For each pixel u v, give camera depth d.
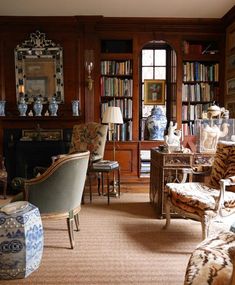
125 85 5.13
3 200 4.37
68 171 2.60
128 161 5.09
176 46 5.06
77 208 2.88
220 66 5.13
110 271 2.36
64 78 5.03
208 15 4.75
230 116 4.81
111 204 4.20
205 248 1.66
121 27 4.98
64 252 2.68
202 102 5.23
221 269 1.44
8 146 4.89
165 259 2.56
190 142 3.96
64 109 5.06
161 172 3.55
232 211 2.77
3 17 4.75
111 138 5.13
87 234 3.10
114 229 3.24
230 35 4.83
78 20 4.85
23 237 2.18
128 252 2.69
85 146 4.56
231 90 4.80
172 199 3.05
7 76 4.96
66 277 2.26
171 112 5.40
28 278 2.24
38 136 4.93
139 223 3.43
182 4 4.28
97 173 4.60
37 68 4.99
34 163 4.82
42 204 2.61
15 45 4.93
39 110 4.90
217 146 3.35
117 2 4.20
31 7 4.37
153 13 4.66
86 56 4.98
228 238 1.79
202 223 2.68
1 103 4.85
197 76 5.16
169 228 3.27
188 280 1.42
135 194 4.75
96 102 5.09
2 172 4.44
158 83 5.45
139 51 5.04
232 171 3.10
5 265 2.18
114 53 5.04
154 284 2.17
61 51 4.98
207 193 2.93
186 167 3.51
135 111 5.12
